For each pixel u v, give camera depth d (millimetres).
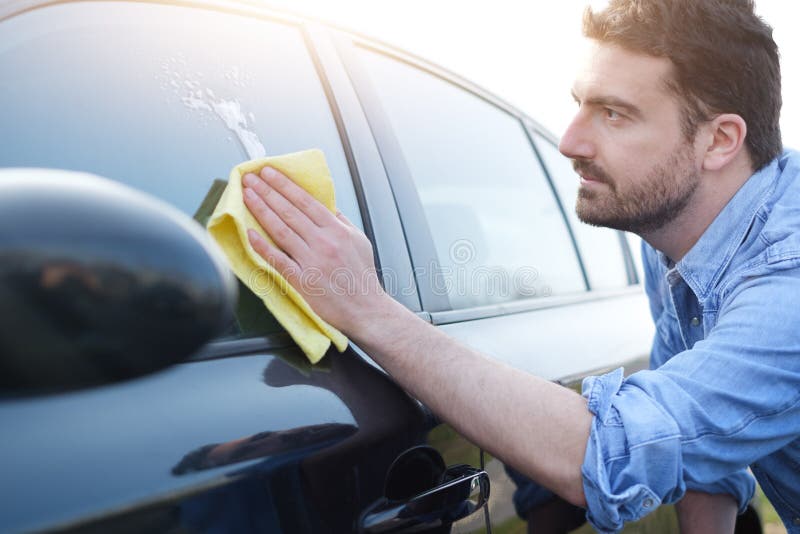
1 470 586
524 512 1173
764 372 983
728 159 1154
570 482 951
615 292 1970
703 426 955
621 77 1113
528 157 1867
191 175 910
